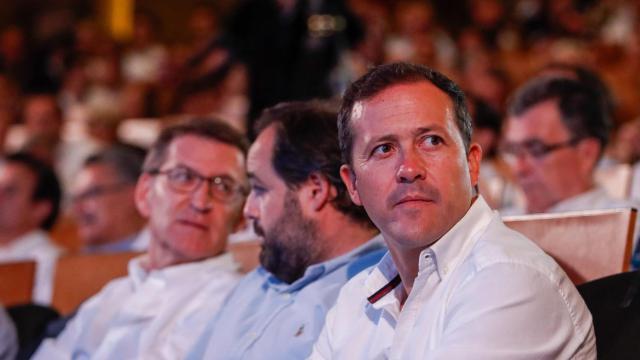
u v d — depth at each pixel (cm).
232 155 669
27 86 2266
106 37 2339
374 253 557
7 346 741
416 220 430
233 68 1744
